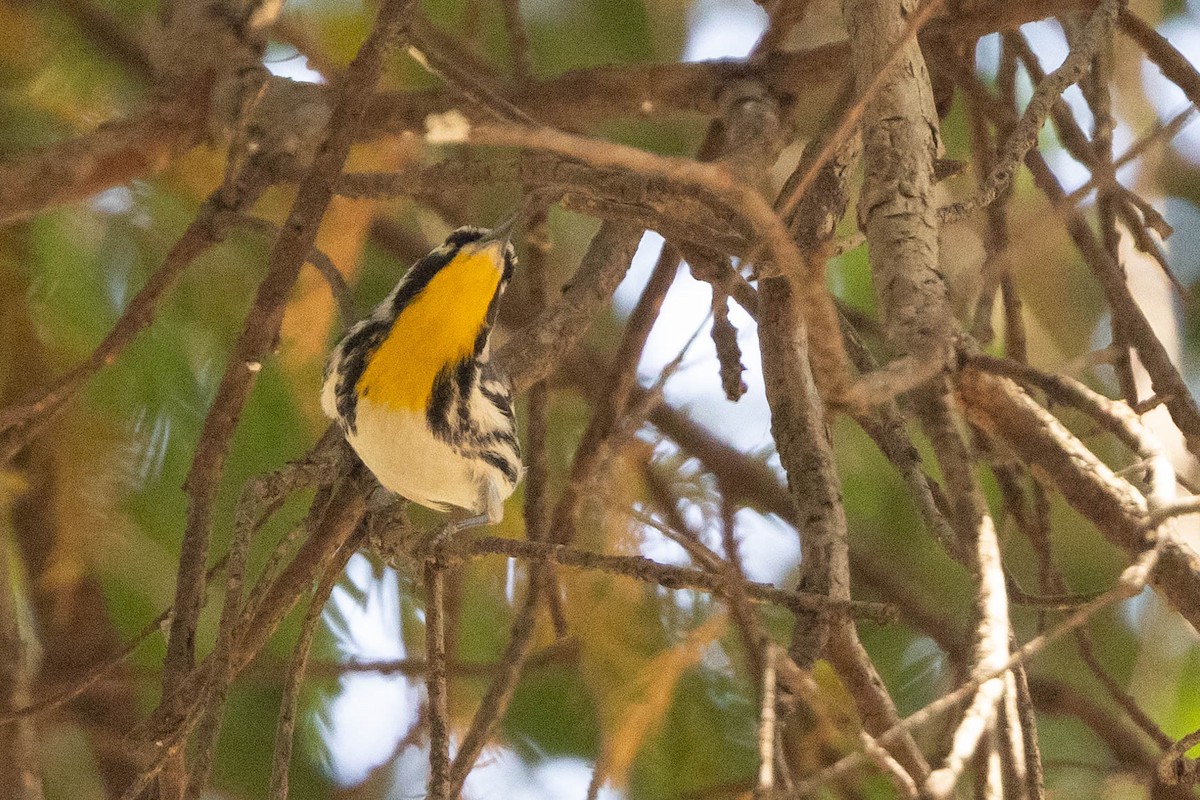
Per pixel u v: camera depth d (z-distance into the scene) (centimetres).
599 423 951
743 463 1173
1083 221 839
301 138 889
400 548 773
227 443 717
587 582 934
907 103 633
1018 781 559
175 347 976
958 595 1208
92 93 1051
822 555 663
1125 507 560
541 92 987
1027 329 1255
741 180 423
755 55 982
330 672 998
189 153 995
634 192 704
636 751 909
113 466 939
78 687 725
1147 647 1119
